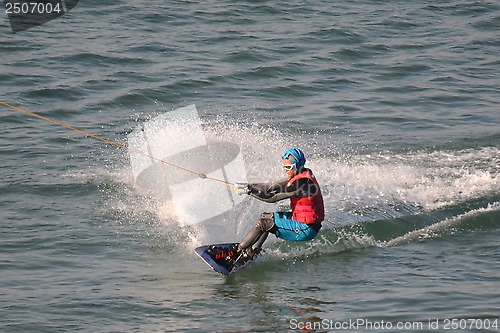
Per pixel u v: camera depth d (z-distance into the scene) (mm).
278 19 89750
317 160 56656
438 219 46844
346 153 58188
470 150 58531
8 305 35844
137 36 82812
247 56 78562
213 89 71188
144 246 43469
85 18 87312
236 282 39250
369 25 88688
